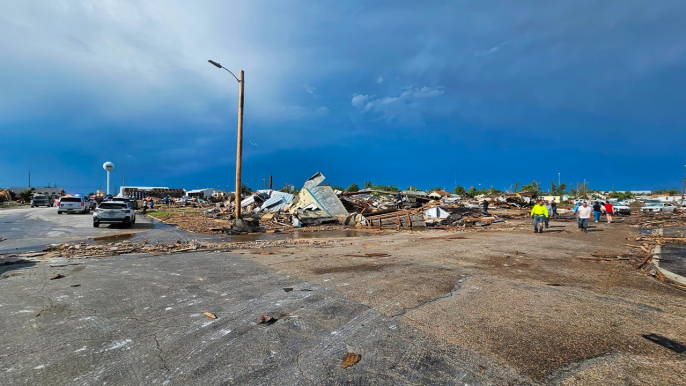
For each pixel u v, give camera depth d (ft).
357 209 90.84
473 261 27.71
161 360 10.09
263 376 9.24
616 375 9.46
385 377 9.21
